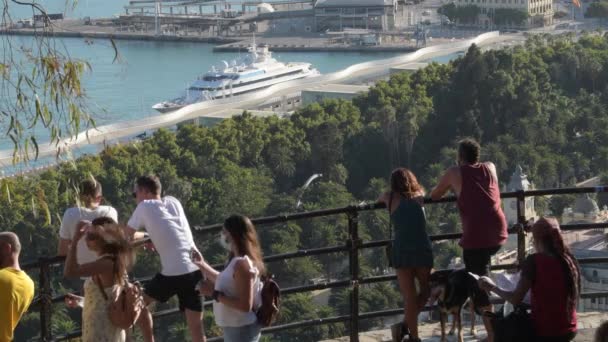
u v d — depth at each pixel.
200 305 22.08
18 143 23.48
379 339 25.53
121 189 157.88
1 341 19.36
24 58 24.69
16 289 19.42
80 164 80.44
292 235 136.00
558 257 19.84
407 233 22.42
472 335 24.84
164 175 169.75
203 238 123.12
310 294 103.69
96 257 21.48
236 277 19.72
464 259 22.98
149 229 21.73
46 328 21.88
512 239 109.00
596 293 26.81
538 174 199.88
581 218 146.00
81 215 21.83
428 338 24.98
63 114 23.80
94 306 20.14
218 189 173.50
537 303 19.86
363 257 123.94
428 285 22.86
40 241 101.75
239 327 20.00
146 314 22.02
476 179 22.77
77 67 23.88
